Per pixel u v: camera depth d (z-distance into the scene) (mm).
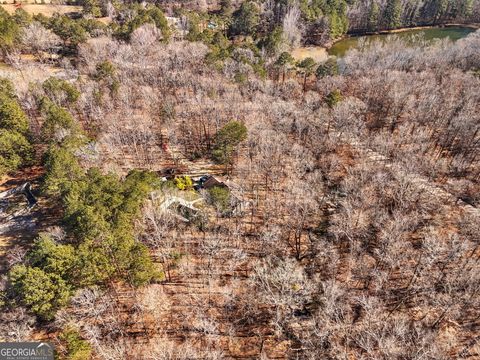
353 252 45812
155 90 80250
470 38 121500
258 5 151000
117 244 36031
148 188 47281
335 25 147125
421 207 50625
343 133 68438
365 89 88500
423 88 86562
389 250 43156
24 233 49969
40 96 69625
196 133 74500
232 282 43781
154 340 37594
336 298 40156
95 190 43750
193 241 48969
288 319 40406
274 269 42812
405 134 70000
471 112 73125
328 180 59156
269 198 55812
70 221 40156
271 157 59406
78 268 34500
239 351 37906
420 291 40906
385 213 48250
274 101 76000
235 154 66000
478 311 38781
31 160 60219
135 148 66062
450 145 71625
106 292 39094
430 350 32906
